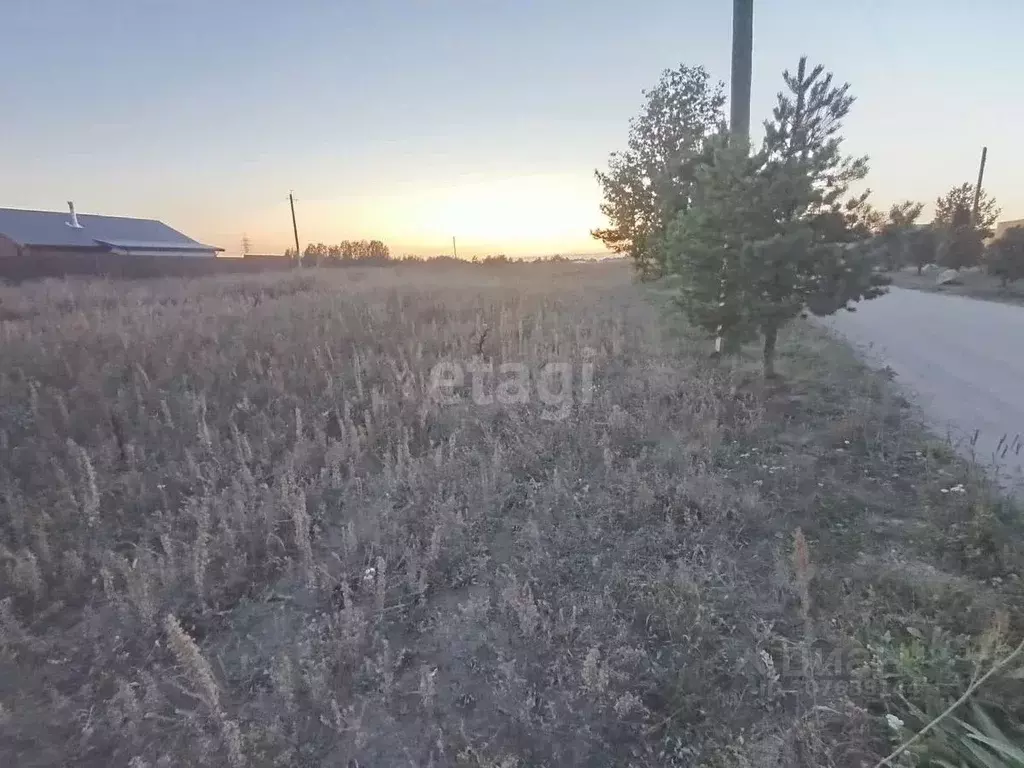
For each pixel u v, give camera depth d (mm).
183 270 24328
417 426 5957
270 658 3072
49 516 4219
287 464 4934
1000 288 21391
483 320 10773
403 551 3850
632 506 4328
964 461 4883
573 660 2953
